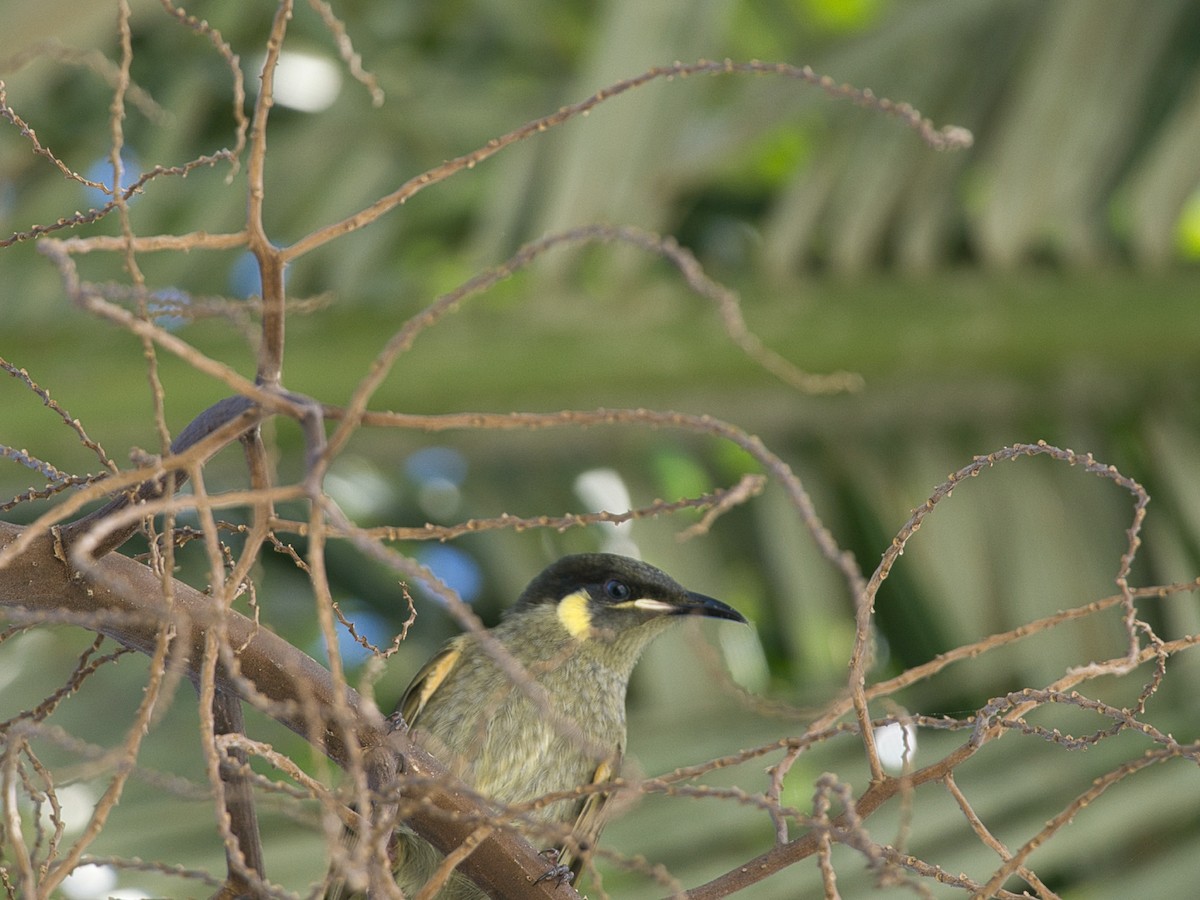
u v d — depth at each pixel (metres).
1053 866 8.62
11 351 10.20
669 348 10.71
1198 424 10.64
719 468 11.26
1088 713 9.27
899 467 10.84
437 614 11.76
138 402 10.25
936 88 11.12
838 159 10.98
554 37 11.77
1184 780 8.81
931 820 8.77
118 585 4.01
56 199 10.90
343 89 11.59
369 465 11.09
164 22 11.32
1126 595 4.99
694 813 9.01
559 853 7.88
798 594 10.84
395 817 4.36
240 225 11.16
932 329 10.71
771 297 10.74
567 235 4.18
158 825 8.83
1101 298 10.67
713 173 10.75
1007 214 10.80
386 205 4.53
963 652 5.08
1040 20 11.13
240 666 5.20
